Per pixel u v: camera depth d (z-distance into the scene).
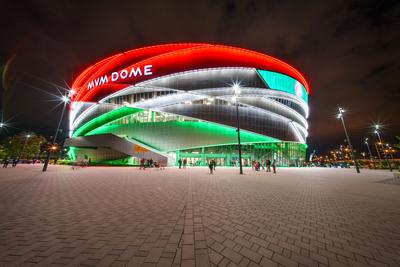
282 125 54.59
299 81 60.16
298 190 11.06
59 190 10.22
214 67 48.84
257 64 51.44
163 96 48.31
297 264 3.15
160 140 47.62
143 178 17.08
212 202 7.71
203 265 3.09
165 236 4.23
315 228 4.86
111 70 52.97
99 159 50.75
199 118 47.75
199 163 48.16
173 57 49.22
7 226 4.79
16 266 2.99
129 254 3.42
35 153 79.31
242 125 49.75
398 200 8.45
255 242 3.98
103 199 8.09
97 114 52.25
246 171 30.08
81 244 3.81
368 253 3.54
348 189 11.78
